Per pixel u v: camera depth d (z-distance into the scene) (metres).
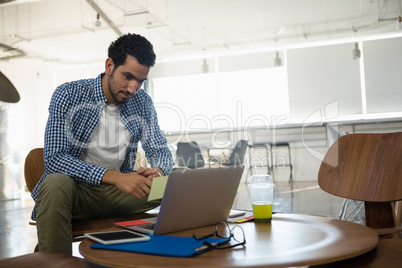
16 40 8.20
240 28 7.90
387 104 7.89
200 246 0.79
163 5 6.96
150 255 0.75
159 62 9.53
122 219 1.41
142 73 1.42
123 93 1.47
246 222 1.10
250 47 8.74
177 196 0.92
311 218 1.11
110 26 7.55
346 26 7.72
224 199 1.07
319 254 0.70
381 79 7.93
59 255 0.89
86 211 1.43
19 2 6.28
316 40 8.27
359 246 0.76
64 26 7.71
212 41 8.53
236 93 8.97
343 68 8.16
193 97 9.28
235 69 9.01
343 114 8.16
